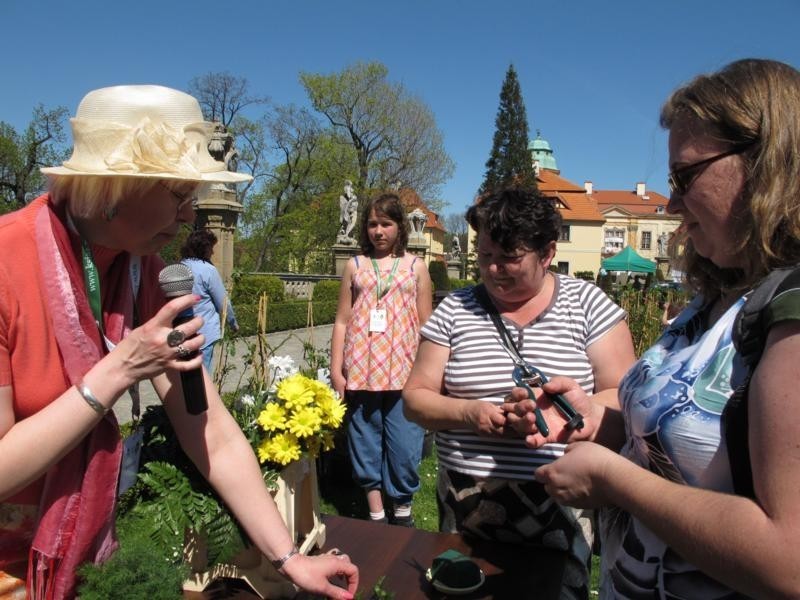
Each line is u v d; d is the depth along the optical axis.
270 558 1.56
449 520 2.18
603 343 2.11
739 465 1.04
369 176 35.38
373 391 3.75
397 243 3.88
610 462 1.22
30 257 1.29
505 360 2.10
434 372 2.24
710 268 1.32
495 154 43.53
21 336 1.28
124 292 1.52
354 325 3.80
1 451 1.21
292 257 32.19
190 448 1.59
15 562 1.41
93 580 1.31
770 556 0.91
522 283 2.07
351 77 33.81
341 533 2.07
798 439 0.91
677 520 1.06
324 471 4.57
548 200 2.08
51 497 1.36
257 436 1.78
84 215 1.35
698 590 1.18
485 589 1.73
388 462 3.88
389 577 1.79
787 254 1.06
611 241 63.00
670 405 1.20
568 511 1.99
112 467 1.41
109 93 1.37
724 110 1.09
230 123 33.28
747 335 1.02
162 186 1.35
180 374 1.59
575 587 1.98
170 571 1.37
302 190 34.69
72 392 1.25
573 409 1.71
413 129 35.22
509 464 2.02
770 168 1.04
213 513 1.56
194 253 5.56
